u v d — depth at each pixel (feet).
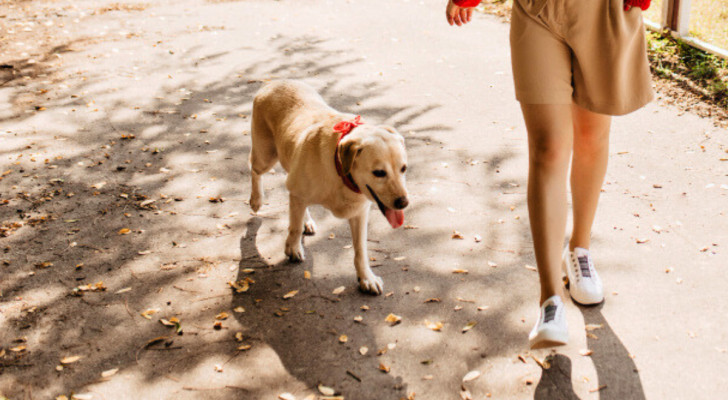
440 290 9.99
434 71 20.44
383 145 8.54
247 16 28.35
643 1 7.57
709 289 9.57
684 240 10.84
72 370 8.56
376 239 11.54
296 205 10.23
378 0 29.94
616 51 7.66
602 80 7.96
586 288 9.35
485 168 14.05
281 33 25.55
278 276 10.50
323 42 24.14
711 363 8.17
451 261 10.77
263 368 8.49
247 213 12.56
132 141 16.08
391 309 9.59
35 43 25.12
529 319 9.23
